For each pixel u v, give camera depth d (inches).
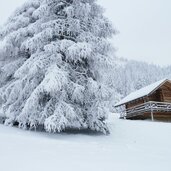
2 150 310.5
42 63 543.5
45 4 582.9
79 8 585.3
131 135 639.1
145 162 294.0
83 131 630.5
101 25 624.1
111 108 572.4
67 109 513.0
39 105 546.0
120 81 2819.9
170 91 1146.7
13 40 652.1
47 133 566.6
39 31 610.9
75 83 549.6
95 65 599.8
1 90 661.9
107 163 272.2
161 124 765.9
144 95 1083.3
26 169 226.8
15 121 634.2
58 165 248.8
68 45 557.6
